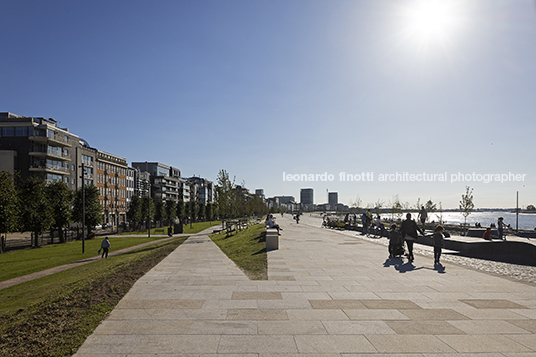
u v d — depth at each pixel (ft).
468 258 47.29
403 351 16.30
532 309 22.76
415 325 19.76
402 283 30.63
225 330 19.02
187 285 29.68
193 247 71.31
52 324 19.63
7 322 20.99
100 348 16.62
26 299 34.17
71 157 214.90
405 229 44.47
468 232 81.71
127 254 81.05
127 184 297.53
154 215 257.96
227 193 206.80
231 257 50.83
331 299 25.30
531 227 303.68
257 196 462.19
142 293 26.81
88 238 158.61
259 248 58.44
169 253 57.06
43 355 15.87
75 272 55.77
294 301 24.72
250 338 17.87
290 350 16.44
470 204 124.67
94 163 239.09
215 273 35.55
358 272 35.99
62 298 24.63
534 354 15.92
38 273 62.13
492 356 15.72
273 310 22.61
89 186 163.53
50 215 127.44
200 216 410.52
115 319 20.74
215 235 123.03
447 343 17.19
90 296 25.16
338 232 103.35
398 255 48.16
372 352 16.21
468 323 20.07
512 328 19.25
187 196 435.94
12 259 85.76
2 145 188.24
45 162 193.16
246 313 21.97
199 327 19.44
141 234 181.98
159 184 351.46
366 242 69.46
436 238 42.16
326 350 16.44
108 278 31.76
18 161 187.21
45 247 120.78
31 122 191.01
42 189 134.51
